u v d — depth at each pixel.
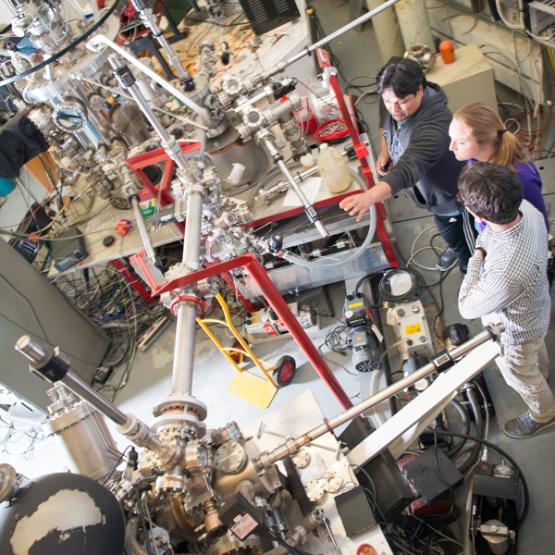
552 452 2.38
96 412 1.69
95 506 1.21
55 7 2.40
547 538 2.17
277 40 3.52
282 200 2.86
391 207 3.66
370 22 4.94
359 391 2.93
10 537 1.14
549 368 2.62
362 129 3.44
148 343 3.66
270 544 1.54
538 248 1.74
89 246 3.09
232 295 3.58
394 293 2.95
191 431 1.43
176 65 2.75
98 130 2.68
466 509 2.15
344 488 1.67
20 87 2.51
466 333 2.79
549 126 3.47
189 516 1.52
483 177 1.60
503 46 3.60
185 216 2.21
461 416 2.52
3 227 3.89
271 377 3.12
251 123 2.58
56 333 3.41
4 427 3.59
